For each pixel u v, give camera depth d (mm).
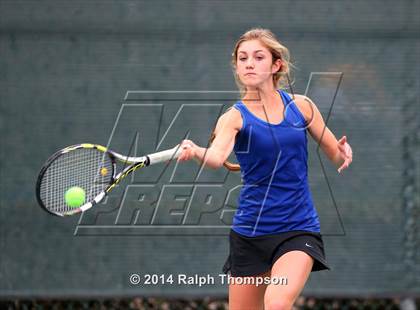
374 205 16281
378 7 16375
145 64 16422
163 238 16297
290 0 16375
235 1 16406
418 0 16359
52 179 12734
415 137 16312
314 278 16281
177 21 16422
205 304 17297
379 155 16328
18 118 16438
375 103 16375
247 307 12289
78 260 16328
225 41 16391
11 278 16312
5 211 16375
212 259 16281
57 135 16438
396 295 16203
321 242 11828
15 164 16422
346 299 16906
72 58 16422
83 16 16422
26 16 16438
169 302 17219
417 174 16281
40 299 16281
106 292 16281
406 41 16359
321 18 16391
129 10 16438
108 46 16438
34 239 16344
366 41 16391
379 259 16250
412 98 16359
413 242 16234
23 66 16469
